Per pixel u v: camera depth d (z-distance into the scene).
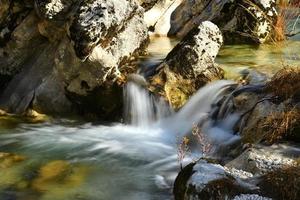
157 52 9.09
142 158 6.23
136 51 8.05
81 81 7.29
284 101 5.82
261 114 5.84
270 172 4.38
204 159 5.01
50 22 7.45
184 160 6.05
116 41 7.38
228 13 10.76
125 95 7.35
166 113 7.24
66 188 5.34
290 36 11.12
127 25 7.64
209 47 7.56
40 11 7.29
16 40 7.96
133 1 7.59
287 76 6.20
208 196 4.23
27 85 7.82
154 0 11.26
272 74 7.61
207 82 7.44
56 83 7.58
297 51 9.77
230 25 10.66
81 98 7.48
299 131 5.27
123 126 7.36
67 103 7.67
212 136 6.52
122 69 7.65
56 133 7.04
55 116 7.59
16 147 6.51
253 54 9.48
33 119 7.44
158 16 11.52
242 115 6.29
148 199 5.10
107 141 6.80
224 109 6.78
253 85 6.87
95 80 7.20
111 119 7.53
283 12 10.84
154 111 7.28
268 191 4.17
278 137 5.29
